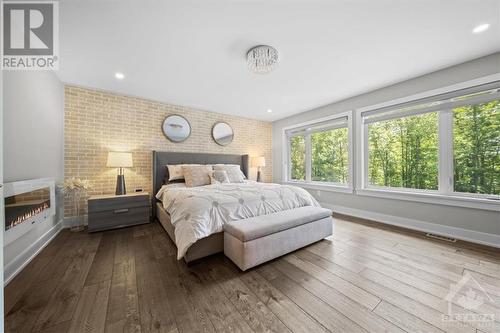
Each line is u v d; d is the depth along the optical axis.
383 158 3.14
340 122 3.66
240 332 1.09
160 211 2.93
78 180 2.67
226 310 1.25
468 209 2.29
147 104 3.46
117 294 1.39
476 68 2.21
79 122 2.90
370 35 1.83
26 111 1.91
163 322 1.16
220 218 1.92
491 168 2.21
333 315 1.21
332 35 1.83
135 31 1.75
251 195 2.24
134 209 2.93
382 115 3.05
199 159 3.88
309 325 1.13
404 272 1.67
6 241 1.44
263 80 2.75
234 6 1.50
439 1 1.46
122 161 2.89
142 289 1.45
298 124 4.44
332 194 3.79
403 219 2.82
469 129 2.35
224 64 2.31
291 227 1.98
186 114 3.88
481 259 1.87
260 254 1.73
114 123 3.16
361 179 3.29
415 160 2.80
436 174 2.60
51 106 2.42
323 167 4.10
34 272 1.67
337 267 1.76
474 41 1.91
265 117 4.76
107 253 2.04
